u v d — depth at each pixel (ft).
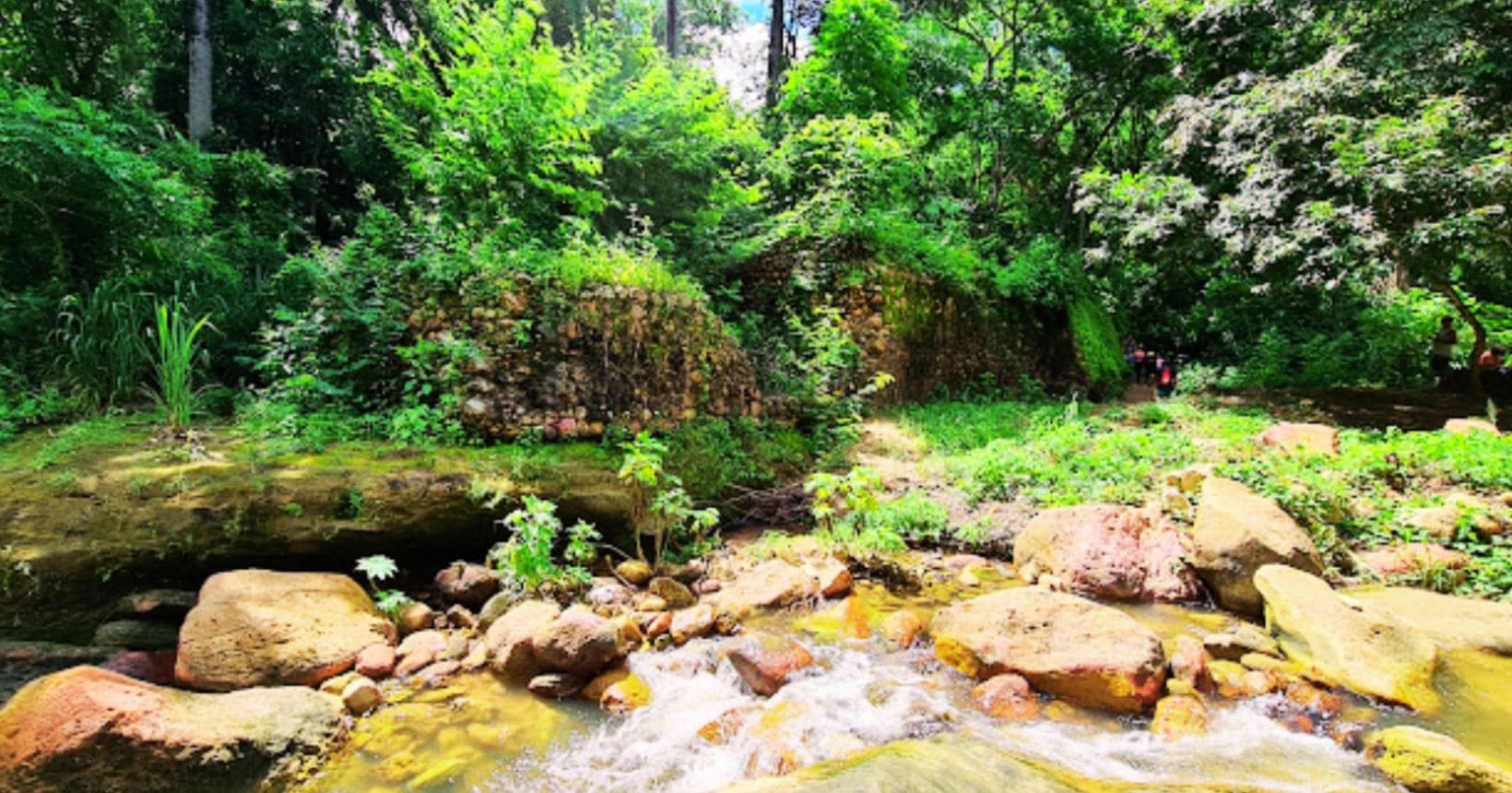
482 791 9.18
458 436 17.47
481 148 27.78
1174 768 9.45
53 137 17.79
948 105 52.90
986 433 27.73
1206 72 44.93
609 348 20.10
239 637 11.46
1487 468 19.16
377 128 40.68
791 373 28.45
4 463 13.99
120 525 12.80
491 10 31.35
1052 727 10.65
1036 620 12.49
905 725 10.66
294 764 9.43
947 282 36.91
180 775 8.69
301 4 42.42
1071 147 58.23
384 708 11.05
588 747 10.24
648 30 52.80
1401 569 15.83
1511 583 14.79
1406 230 28.07
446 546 15.57
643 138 33.30
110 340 17.79
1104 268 49.55
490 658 12.36
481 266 19.51
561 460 17.72
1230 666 12.28
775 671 11.89
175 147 29.66
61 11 32.94
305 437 16.49
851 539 17.85
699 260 33.19
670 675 12.23
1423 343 42.60
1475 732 10.28
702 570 16.90
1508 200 26.18
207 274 22.30
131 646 12.03
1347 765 9.54
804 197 38.40
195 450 15.10
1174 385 44.88
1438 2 31.89
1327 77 31.17
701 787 9.36
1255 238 31.53
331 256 21.94
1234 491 17.07
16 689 10.53
